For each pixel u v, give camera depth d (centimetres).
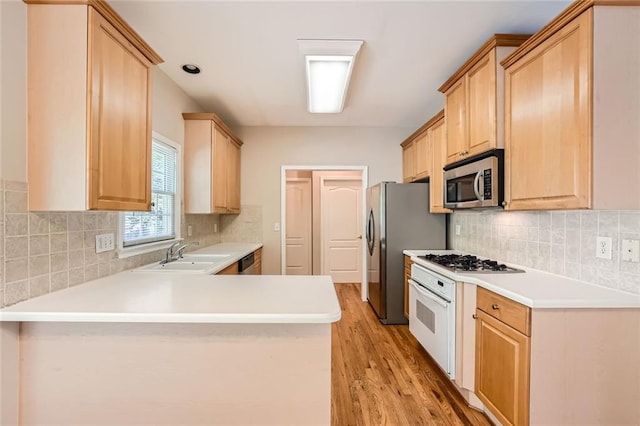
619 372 151
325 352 136
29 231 141
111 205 153
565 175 152
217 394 135
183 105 305
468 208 229
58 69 138
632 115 140
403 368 255
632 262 156
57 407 134
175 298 145
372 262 396
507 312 167
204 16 188
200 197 311
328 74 260
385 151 436
